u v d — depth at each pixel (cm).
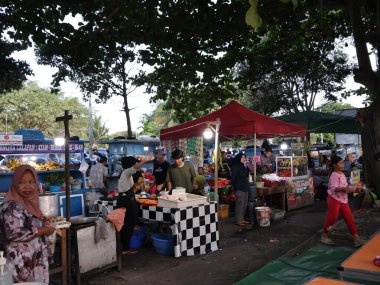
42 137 841
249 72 1481
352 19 1010
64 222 461
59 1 797
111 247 531
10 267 270
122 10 866
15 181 303
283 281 475
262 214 838
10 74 958
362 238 646
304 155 1177
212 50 1108
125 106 1847
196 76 1226
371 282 328
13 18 782
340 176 627
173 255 616
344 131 1320
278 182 1005
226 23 973
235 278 509
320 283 260
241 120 927
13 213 296
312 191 1128
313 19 1304
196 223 621
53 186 800
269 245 678
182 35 1015
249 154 1902
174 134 1041
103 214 603
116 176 1174
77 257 479
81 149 862
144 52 1147
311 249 606
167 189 739
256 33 1261
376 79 975
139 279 509
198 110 1389
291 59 1489
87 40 894
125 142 1617
